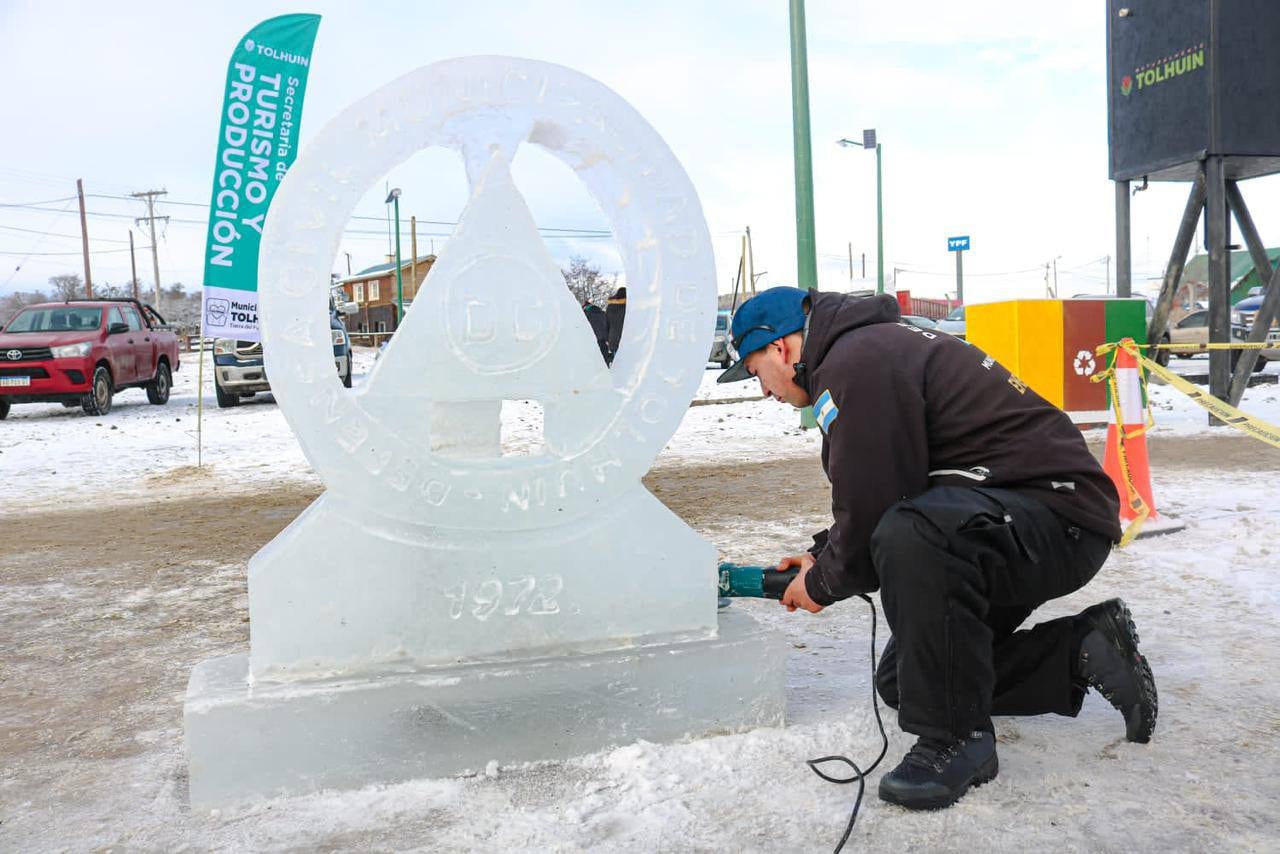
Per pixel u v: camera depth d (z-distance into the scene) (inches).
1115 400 209.2
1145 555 183.9
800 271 446.9
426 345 98.3
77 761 105.0
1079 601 154.8
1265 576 164.9
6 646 152.1
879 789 87.9
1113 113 396.8
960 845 80.0
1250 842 79.1
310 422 94.9
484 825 86.0
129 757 105.7
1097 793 88.4
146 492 334.6
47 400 585.9
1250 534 195.6
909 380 90.8
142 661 142.2
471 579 99.9
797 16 436.8
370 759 94.6
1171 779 90.9
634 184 105.1
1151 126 379.6
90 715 119.7
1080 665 98.6
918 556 86.8
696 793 91.1
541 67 102.0
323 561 95.7
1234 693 112.0
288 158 347.6
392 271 2393.0
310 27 343.9
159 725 115.5
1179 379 192.4
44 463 410.0
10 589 193.0
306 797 92.9
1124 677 96.7
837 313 96.7
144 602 179.6
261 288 93.4
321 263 95.4
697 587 107.0
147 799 94.3
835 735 103.4
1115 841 79.9
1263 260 392.5
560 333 102.0
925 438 91.7
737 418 511.8
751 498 275.3
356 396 96.5
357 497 96.6
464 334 99.1
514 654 101.7
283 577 94.7
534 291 101.2
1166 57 371.2
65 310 622.5
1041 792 89.0
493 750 97.6
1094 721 106.3
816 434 437.7
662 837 82.7
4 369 566.9
